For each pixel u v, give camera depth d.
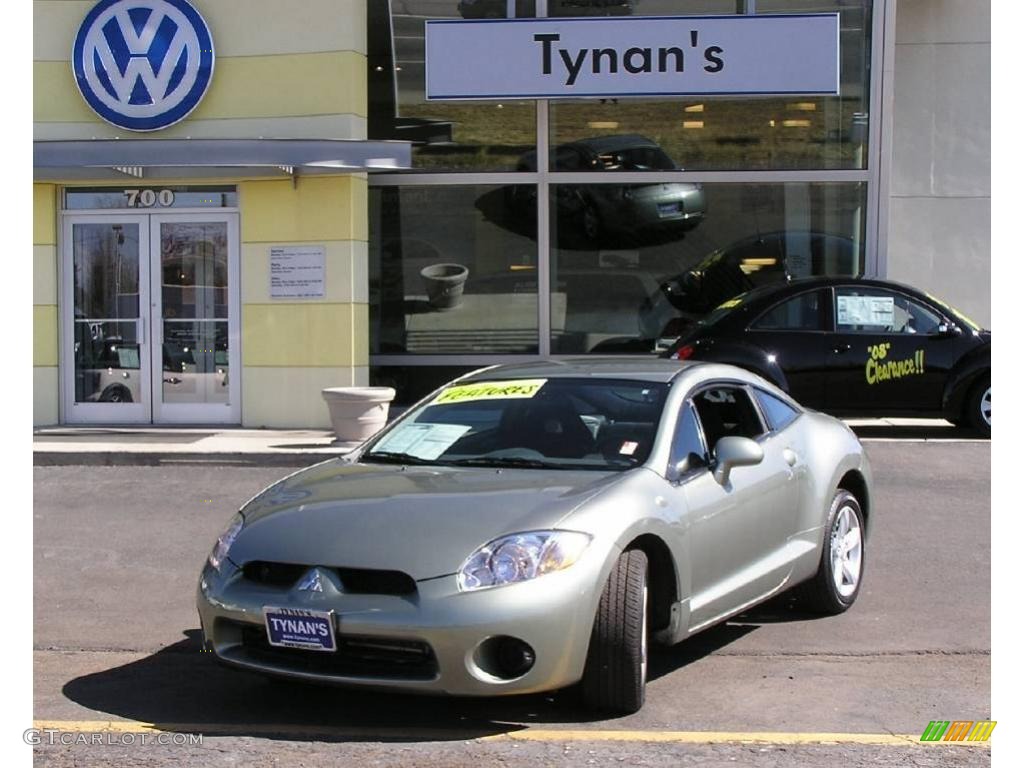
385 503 5.44
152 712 5.59
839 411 12.93
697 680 6.03
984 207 16.14
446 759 4.92
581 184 15.20
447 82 14.60
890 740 5.18
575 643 5.05
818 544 6.96
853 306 12.93
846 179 15.09
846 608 7.32
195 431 13.75
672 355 13.19
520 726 5.33
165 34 13.89
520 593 4.93
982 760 4.95
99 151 12.95
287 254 13.91
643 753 4.99
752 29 14.30
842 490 7.34
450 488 5.56
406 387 15.48
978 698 5.76
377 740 5.16
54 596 7.75
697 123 15.16
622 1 15.08
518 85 14.54
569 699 5.68
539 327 15.28
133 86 13.94
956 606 7.40
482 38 14.51
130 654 6.56
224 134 13.98
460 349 15.41
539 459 5.96
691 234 15.24
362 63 14.11
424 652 4.95
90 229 14.35
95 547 8.99
